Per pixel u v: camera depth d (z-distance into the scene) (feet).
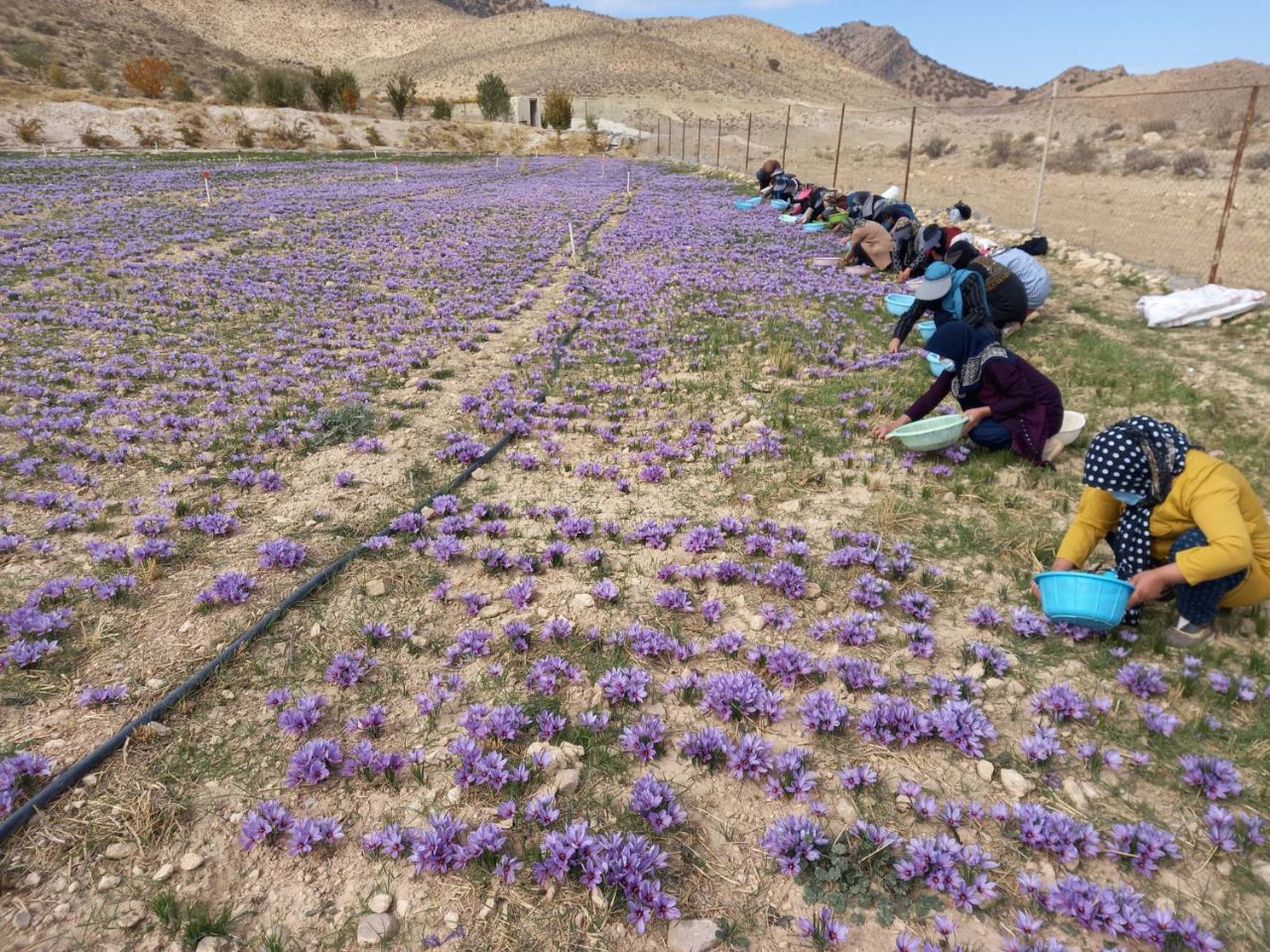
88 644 13.38
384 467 20.52
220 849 9.76
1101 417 22.56
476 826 10.07
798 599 14.83
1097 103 301.43
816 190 62.49
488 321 35.47
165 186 80.18
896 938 8.59
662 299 38.86
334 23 558.15
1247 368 26.27
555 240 56.80
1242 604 13.05
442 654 13.42
